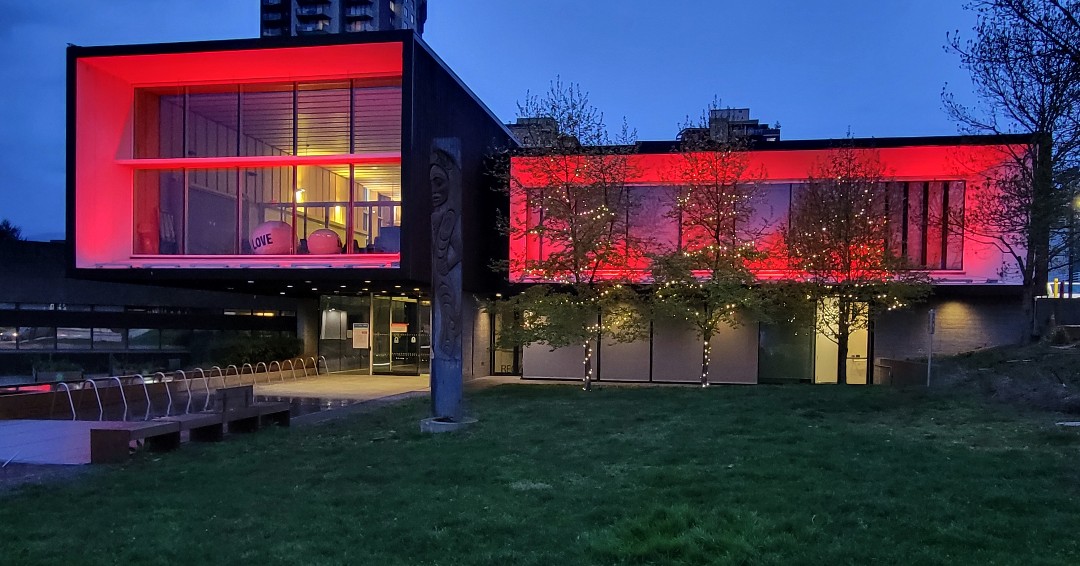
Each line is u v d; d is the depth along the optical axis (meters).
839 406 12.71
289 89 22.38
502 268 21.34
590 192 19.59
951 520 5.77
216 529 6.17
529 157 20.77
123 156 22.47
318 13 114.12
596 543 5.29
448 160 12.05
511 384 20.86
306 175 21.86
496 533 5.82
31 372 24.94
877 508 6.11
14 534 6.09
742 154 20.36
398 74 21.81
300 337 27.58
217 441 11.60
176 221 22.39
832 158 19.52
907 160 20.27
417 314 26.97
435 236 12.11
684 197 20.53
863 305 20.27
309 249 21.45
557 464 8.59
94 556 5.45
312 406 17.25
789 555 5.04
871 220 18.94
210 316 28.12
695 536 5.32
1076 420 10.07
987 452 8.34
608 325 19.36
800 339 22.88
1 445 11.14
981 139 18.50
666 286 19.00
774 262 20.84
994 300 21.08
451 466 8.55
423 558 5.27
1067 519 5.71
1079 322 20.12
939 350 21.38
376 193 21.61
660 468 8.02
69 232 21.27
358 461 9.22
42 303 26.22
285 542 5.71
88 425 13.25
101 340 26.55
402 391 20.81
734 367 22.17
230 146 22.70
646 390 17.59
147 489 7.94
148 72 21.94
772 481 7.22
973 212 17.88
